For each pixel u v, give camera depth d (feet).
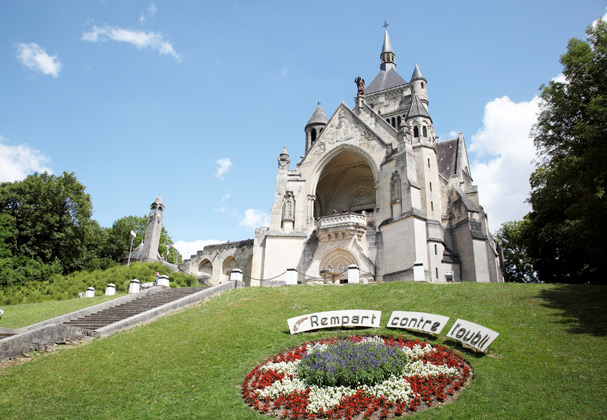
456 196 148.97
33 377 54.08
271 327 67.62
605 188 73.61
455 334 55.67
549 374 45.44
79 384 52.03
